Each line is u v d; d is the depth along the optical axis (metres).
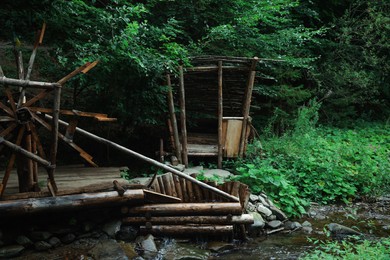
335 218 6.74
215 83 8.55
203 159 8.66
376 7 11.87
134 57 6.38
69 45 6.84
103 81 7.00
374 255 4.48
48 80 8.47
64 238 5.25
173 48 7.14
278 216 6.39
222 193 5.73
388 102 12.86
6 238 4.94
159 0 7.95
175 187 6.03
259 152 8.12
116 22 6.66
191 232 5.59
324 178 7.69
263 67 9.54
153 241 5.42
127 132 9.20
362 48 11.59
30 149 5.02
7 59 9.59
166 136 9.52
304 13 11.02
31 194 4.93
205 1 8.77
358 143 9.40
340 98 11.30
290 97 10.09
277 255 5.34
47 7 6.26
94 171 6.55
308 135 8.61
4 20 6.30
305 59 9.55
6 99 6.03
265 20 9.03
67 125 5.40
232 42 9.02
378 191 7.76
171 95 7.78
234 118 8.16
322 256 4.80
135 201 5.52
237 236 5.81
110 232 5.44
